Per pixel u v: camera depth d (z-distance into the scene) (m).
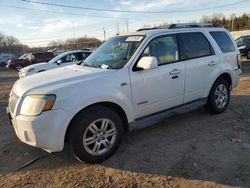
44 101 3.61
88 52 13.93
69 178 3.70
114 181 3.57
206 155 4.12
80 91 3.79
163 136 4.90
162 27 5.34
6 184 3.63
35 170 3.95
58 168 3.97
